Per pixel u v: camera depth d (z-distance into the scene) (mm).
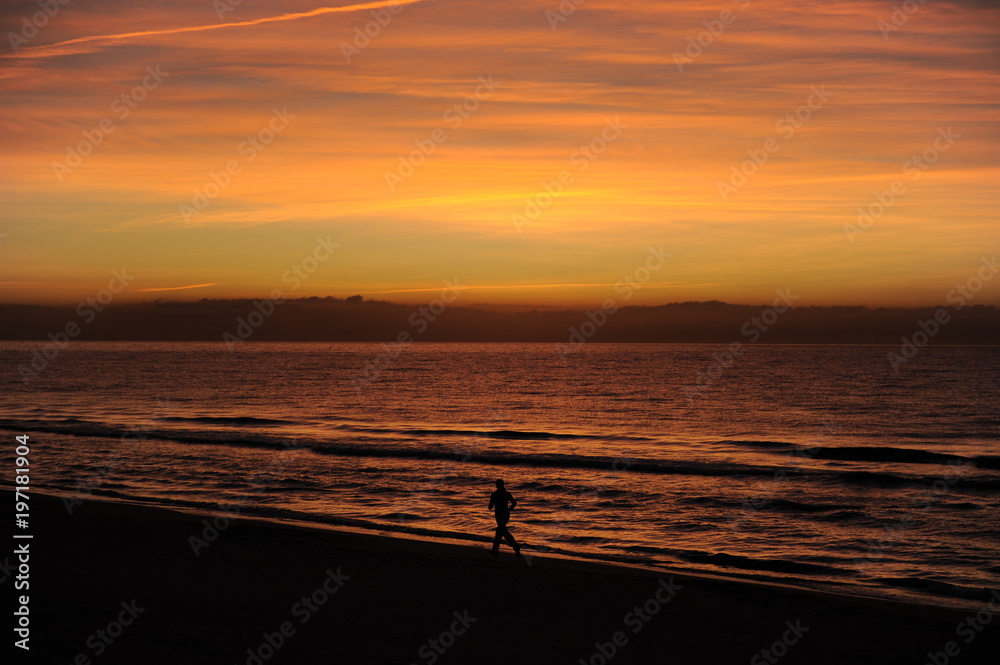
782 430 49062
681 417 57875
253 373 126500
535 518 21172
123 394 77688
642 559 16688
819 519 21562
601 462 32188
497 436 44188
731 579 14195
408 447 37438
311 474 28250
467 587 12742
